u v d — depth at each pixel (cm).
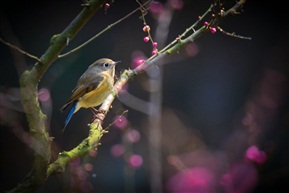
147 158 1225
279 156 1198
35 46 1412
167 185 1150
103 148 1223
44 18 1442
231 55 1484
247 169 1094
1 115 855
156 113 1112
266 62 1448
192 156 1202
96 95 795
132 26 1439
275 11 1498
